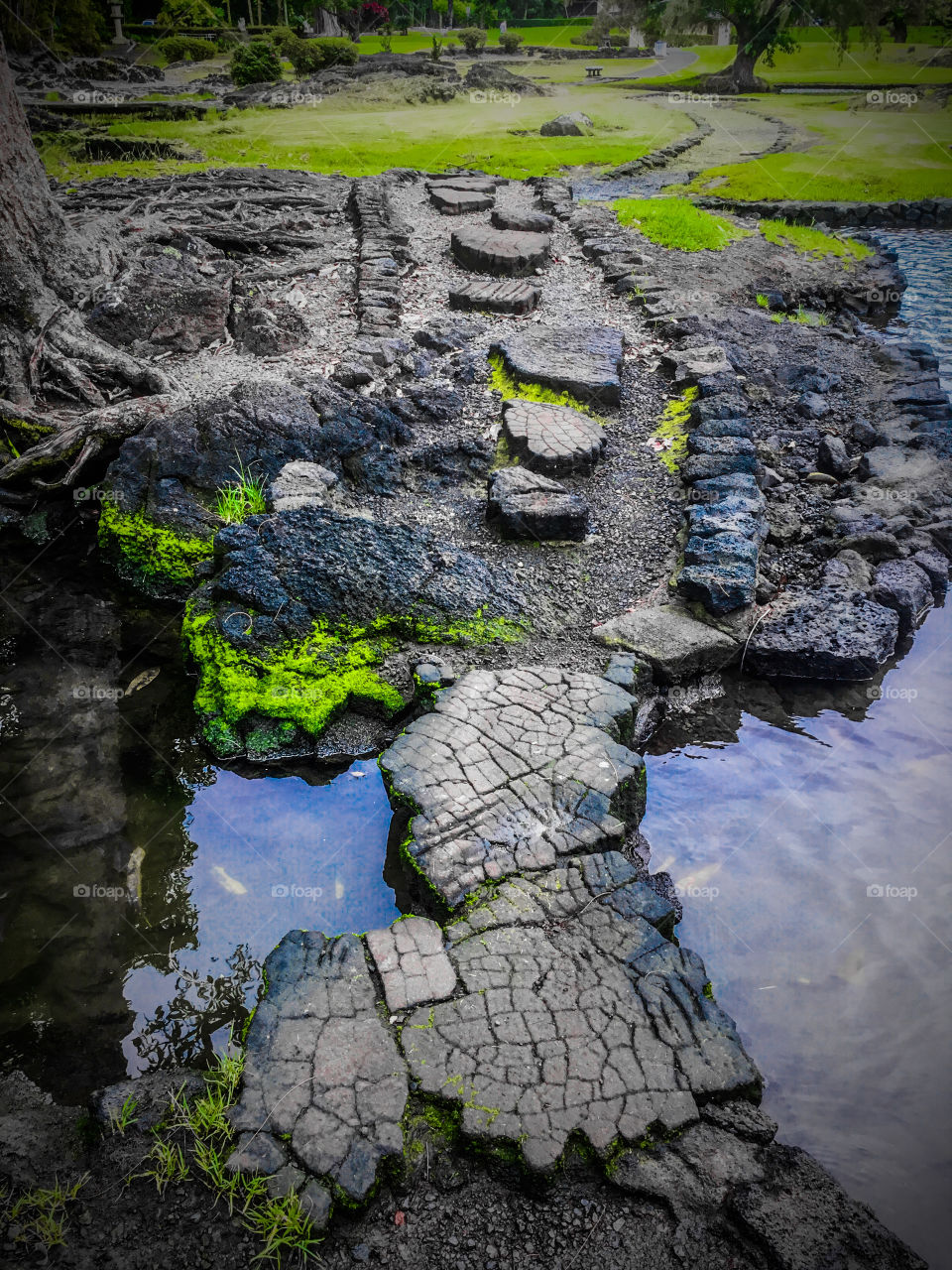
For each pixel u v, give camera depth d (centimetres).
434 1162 268
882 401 787
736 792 434
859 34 3300
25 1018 327
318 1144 264
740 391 753
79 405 711
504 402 721
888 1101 297
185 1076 294
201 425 633
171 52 3381
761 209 1470
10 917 366
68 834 407
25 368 721
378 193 1290
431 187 1381
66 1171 268
